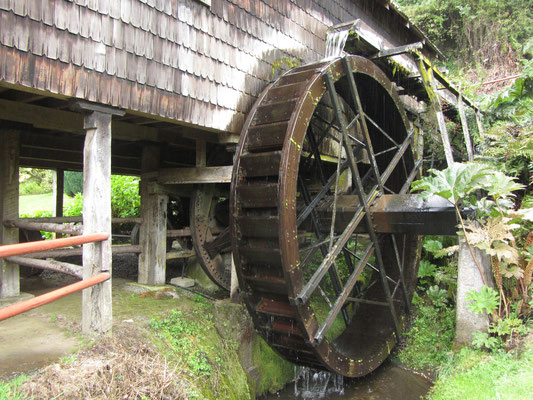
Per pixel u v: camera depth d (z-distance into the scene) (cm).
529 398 298
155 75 362
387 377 520
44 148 558
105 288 322
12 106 378
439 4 1561
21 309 219
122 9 334
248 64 466
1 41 262
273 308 417
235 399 393
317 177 655
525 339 398
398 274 600
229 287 586
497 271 432
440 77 686
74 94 302
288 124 385
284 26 523
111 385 266
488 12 1483
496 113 745
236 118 452
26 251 226
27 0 275
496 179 414
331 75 436
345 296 430
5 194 431
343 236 430
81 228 340
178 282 563
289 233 377
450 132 847
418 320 597
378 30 772
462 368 397
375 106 599
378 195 495
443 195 412
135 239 723
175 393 292
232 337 447
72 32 300
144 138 515
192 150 675
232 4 444
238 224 410
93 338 319
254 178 410
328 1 613
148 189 539
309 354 423
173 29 378
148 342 346
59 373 261
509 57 1446
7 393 231
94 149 319
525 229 481
